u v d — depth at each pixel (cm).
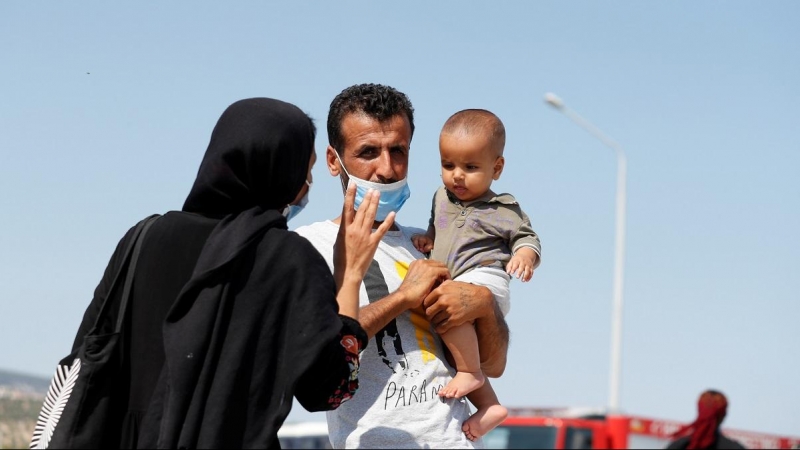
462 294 414
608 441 1190
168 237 345
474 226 454
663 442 1180
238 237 334
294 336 330
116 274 345
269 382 330
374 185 422
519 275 438
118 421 335
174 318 328
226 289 330
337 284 369
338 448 400
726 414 912
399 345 410
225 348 327
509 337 450
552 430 1201
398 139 425
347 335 353
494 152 457
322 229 426
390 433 395
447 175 459
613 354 1989
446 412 410
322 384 338
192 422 317
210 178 346
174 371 319
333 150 434
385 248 432
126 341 339
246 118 348
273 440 328
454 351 417
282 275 336
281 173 350
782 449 1098
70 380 335
